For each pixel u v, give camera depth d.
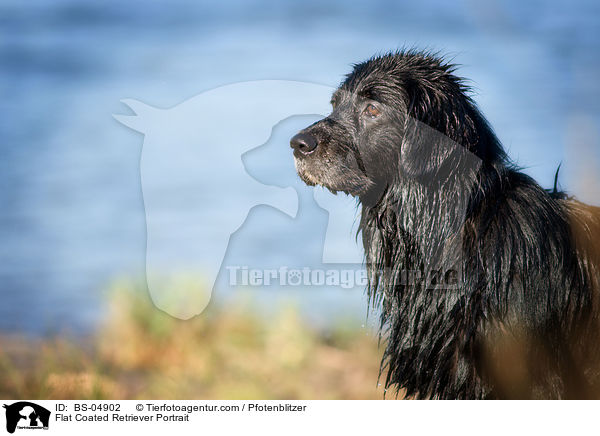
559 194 7.64
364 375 10.96
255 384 10.41
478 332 6.96
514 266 6.91
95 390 9.62
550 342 6.95
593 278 7.07
